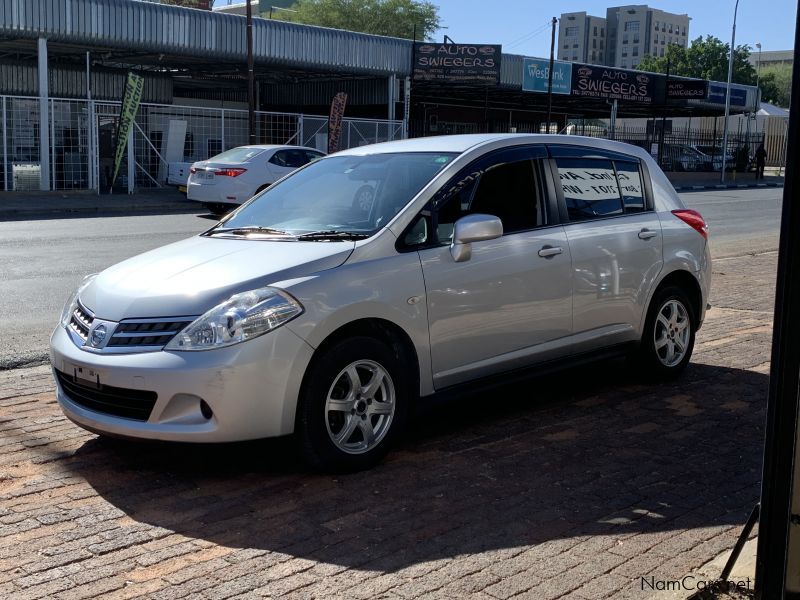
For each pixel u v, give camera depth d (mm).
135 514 4027
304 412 4340
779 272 2531
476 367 5070
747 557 3545
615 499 4195
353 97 38562
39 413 5504
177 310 4273
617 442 5027
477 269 5000
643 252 6004
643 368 6207
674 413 5582
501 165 5379
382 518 3975
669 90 43812
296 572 3465
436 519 3961
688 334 6434
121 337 4328
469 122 48188
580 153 5879
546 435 5152
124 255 12703
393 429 4652
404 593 3287
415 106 44375
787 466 2547
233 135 28406
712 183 42688
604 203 5934
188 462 4688
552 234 5465
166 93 36000
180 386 4129
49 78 32375
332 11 73750
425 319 4762
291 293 4293
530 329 5332
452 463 4684
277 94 41938
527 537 3771
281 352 4207
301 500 4184
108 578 3418
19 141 24547
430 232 4910
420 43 33344
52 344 4742
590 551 3635
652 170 6383
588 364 5809
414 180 5129
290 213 5305
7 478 4453
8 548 3676
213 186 19625
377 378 4582
